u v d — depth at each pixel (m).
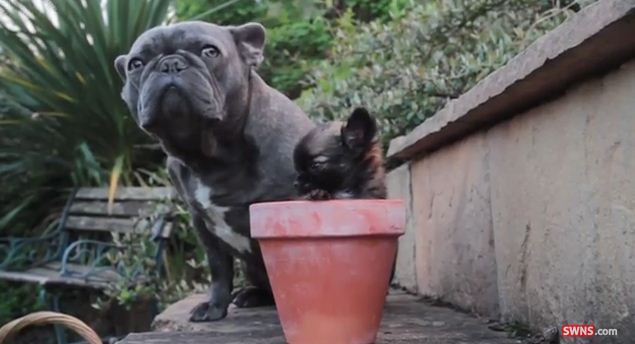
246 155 2.08
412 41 3.60
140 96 1.88
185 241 4.33
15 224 5.37
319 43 5.98
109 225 4.53
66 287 4.32
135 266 4.00
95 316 4.63
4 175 5.29
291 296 1.46
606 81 1.31
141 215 4.14
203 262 3.96
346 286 1.42
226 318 2.20
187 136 1.95
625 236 1.25
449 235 2.34
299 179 1.66
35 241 4.94
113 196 4.50
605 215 1.32
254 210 1.51
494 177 1.92
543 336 1.57
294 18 6.01
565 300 1.49
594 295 1.36
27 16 4.81
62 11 4.71
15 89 5.05
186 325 2.09
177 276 4.23
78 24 4.70
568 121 1.47
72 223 4.82
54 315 1.48
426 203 2.64
